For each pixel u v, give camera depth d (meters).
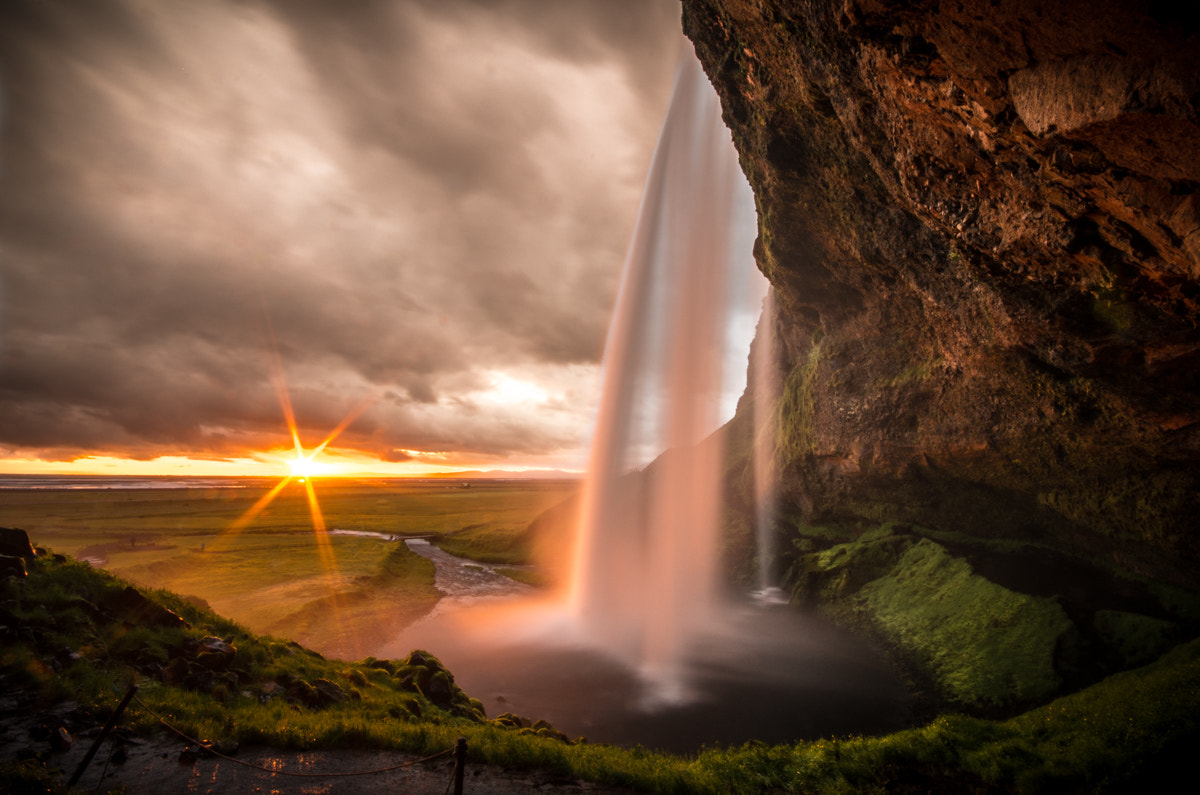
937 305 26.97
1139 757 12.62
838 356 42.09
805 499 51.12
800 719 24.09
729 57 25.64
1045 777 13.07
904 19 11.47
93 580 18.41
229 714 13.82
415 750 13.73
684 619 41.16
